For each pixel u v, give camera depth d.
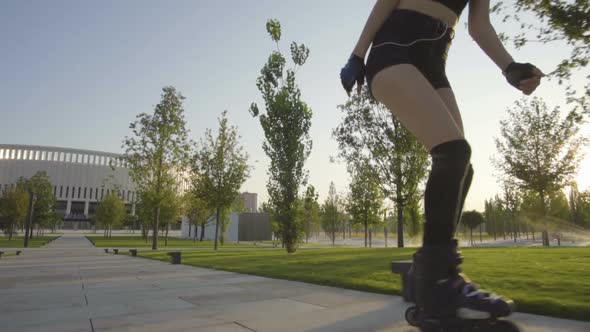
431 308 1.16
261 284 5.11
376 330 2.30
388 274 5.55
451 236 1.21
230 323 2.62
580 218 41.09
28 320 2.84
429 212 1.23
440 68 1.51
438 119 1.22
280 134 21.97
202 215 44.38
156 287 4.86
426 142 1.27
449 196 1.19
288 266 7.85
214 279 5.88
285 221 20.66
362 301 3.53
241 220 51.28
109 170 105.81
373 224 34.47
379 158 25.09
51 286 5.18
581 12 6.10
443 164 1.20
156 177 24.80
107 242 39.84
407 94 1.27
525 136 23.00
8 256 15.70
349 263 7.99
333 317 2.76
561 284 3.81
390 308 3.12
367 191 33.62
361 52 1.48
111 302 3.66
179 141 25.17
